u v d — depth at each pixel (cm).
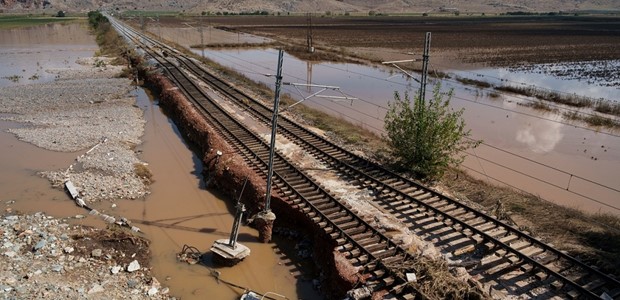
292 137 2806
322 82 5031
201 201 2191
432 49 7788
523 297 1319
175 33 11244
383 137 2755
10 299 1249
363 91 4578
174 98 3931
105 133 3164
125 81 5172
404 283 1323
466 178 2281
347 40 9150
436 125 2112
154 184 2389
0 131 3219
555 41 9000
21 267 1470
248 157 2438
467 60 6681
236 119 3194
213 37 10044
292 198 1914
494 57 6956
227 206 2138
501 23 14450
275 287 1533
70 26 13688
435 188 2098
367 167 2281
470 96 4406
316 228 1708
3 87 4734
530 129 3334
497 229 1650
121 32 9756
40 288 1333
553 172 2505
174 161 2748
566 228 1714
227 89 4356
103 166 2531
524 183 2333
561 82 5112
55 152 2797
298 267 1647
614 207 2044
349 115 3619
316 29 11888
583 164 2645
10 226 1795
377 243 1572
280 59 1571
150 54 6500
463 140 3041
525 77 5400
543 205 1936
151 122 3634
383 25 13550
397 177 2130
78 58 7012
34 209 2031
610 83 5066
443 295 1277
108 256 1633
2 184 2305
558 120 3600
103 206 2092
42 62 6588
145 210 2075
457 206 1838
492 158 2723
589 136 3191
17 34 11212
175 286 1521
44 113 3722
